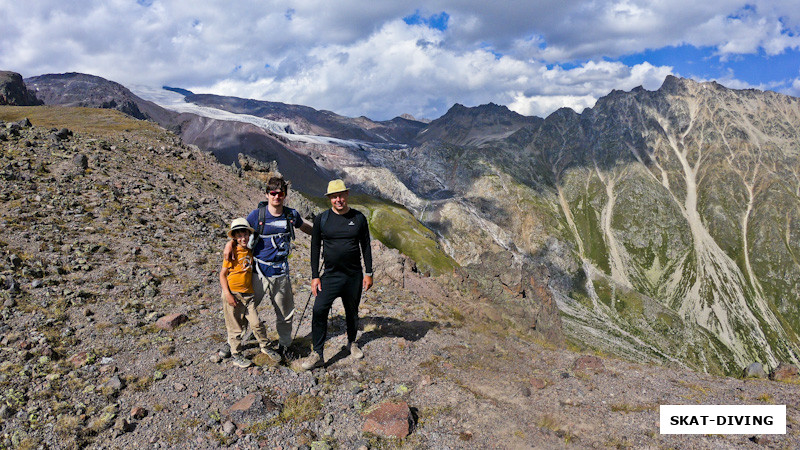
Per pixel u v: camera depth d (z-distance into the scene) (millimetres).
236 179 30672
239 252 6383
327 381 6113
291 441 4770
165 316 8070
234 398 5570
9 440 4574
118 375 5984
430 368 6145
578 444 4102
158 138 35000
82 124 47156
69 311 7832
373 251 14086
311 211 29188
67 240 11211
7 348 6352
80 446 4582
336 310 9367
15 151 17875
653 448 4062
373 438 4746
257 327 6613
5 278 8367
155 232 13664
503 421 4566
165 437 4773
